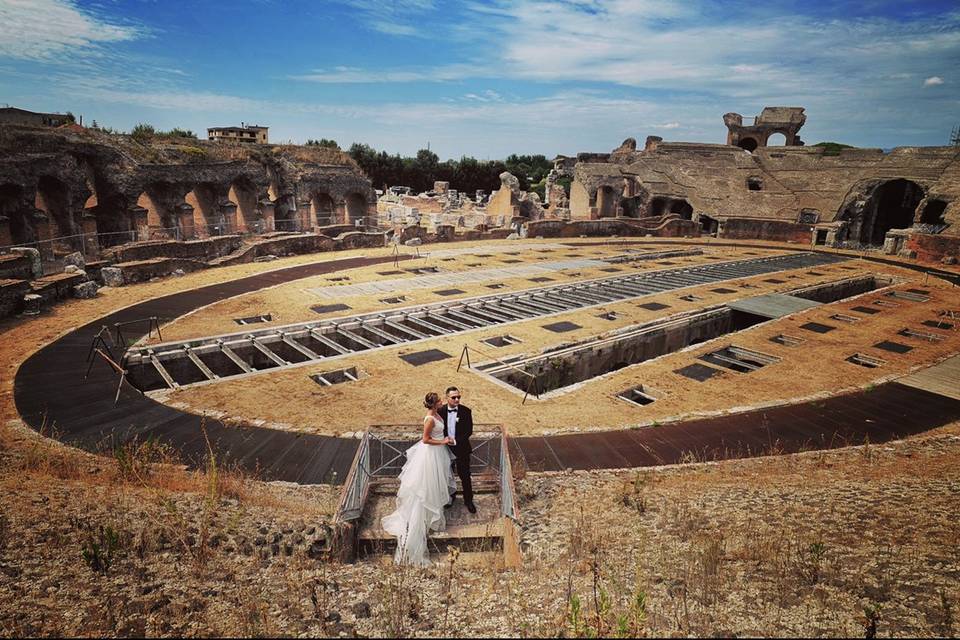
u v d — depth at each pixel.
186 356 21.80
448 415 9.32
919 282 40.72
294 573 7.36
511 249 51.16
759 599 6.24
